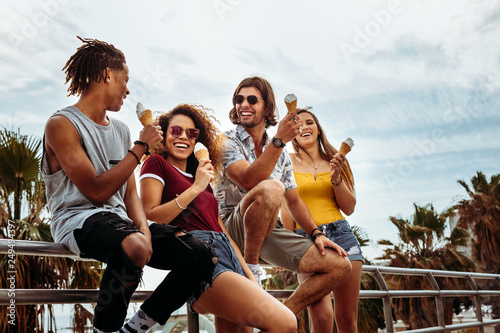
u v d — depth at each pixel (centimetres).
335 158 345
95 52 220
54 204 211
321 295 281
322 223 348
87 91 220
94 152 214
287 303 278
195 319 255
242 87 319
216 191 307
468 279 599
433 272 528
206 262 202
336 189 348
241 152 308
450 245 1705
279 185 272
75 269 721
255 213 267
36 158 737
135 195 227
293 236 291
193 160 279
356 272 336
